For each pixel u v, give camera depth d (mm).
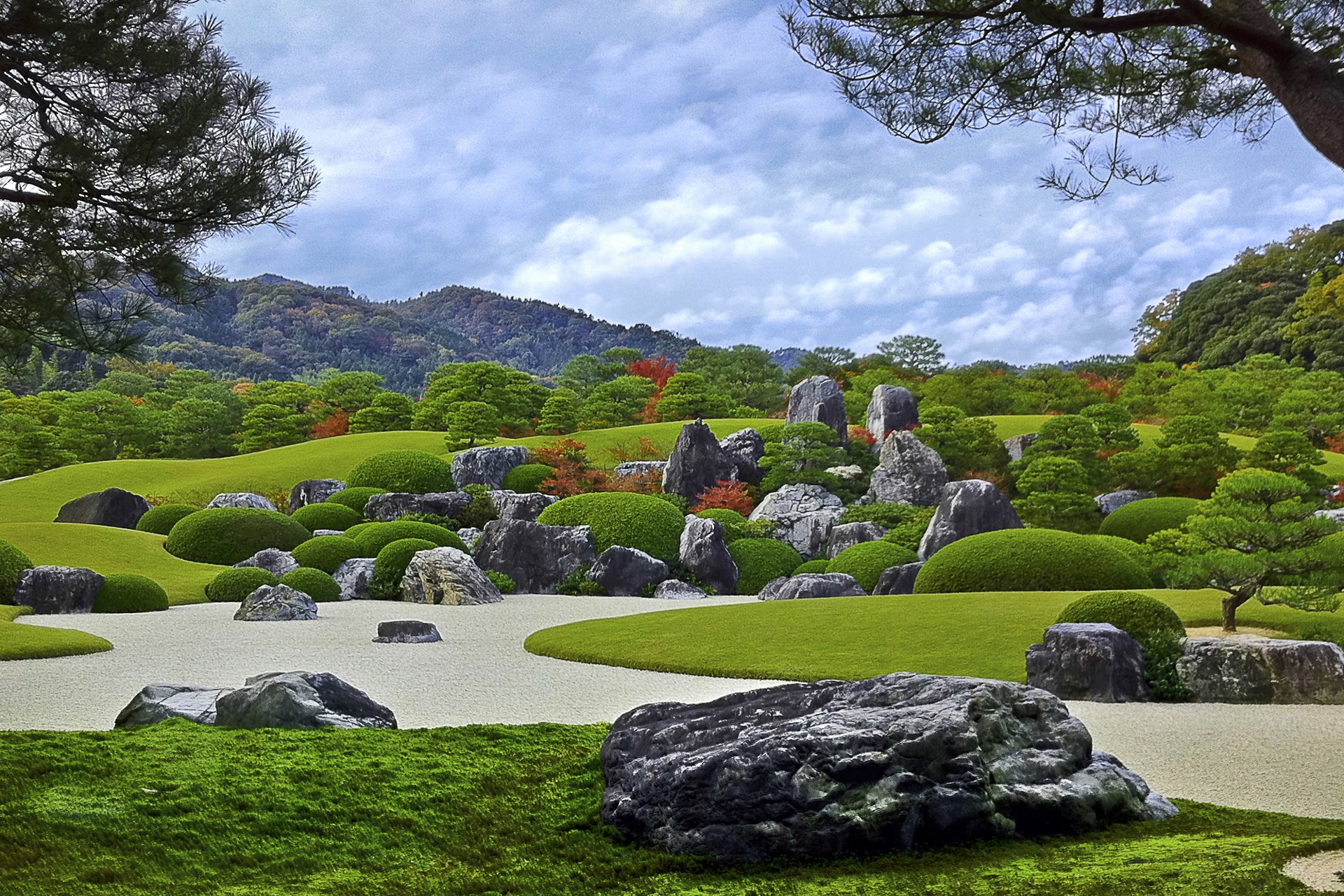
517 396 64875
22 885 5500
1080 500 34844
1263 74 6816
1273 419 55562
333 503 39688
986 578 22109
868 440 47625
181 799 7000
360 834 6699
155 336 152250
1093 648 13031
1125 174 8039
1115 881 5453
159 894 5484
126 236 8602
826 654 15219
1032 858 6219
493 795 7629
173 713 9867
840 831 6324
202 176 8516
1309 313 75625
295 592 23297
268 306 196500
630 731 7453
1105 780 7113
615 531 33188
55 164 8211
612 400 67062
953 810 6461
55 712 11609
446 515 39500
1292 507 14969
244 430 75938
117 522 42188
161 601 24781
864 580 28500
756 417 68562
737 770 6461
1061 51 8102
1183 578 15164
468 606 26234
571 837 6816
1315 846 6082
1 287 8477
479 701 12500
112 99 8555
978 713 6922
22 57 7895
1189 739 10500
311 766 8016
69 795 6980
